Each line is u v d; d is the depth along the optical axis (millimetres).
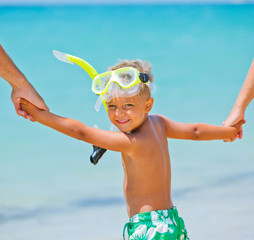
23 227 5363
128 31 25984
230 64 17391
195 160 7555
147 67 3229
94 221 5520
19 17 31562
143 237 3012
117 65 3225
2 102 11141
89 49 20125
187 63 17516
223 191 6227
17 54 18328
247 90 3832
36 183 6785
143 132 3131
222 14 33531
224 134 3656
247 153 7879
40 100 2924
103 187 6633
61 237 5074
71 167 7469
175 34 24812
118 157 7680
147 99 3178
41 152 8188
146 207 3086
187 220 5277
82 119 10289
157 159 3143
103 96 3076
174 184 6527
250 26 27438
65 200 6180
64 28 26578
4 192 6449
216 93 13000
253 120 9672
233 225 5145
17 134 9023
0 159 7836
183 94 12797
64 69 15492
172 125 3410
